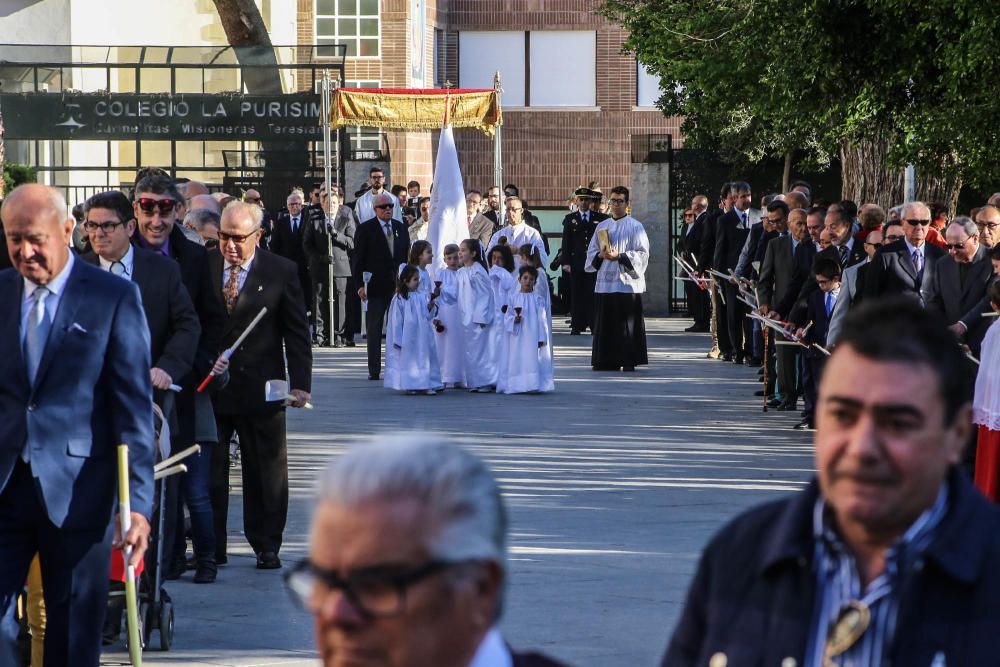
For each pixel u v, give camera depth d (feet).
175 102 136.15
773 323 83.10
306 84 152.46
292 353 49.29
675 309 176.24
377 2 221.87
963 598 14.87
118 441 31.27
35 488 30.76
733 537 16.26
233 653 38.75
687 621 16.40
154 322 39.99
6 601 30.86
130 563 31.30
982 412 49.98
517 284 101.09
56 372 30.89
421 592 11.56
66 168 137.69
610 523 54.90
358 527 11.55
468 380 102.78
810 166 175.32
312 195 135.23
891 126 100.58
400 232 114.21
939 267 66.08
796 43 98.07
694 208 161.58
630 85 239.50
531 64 240.94
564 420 85.40
